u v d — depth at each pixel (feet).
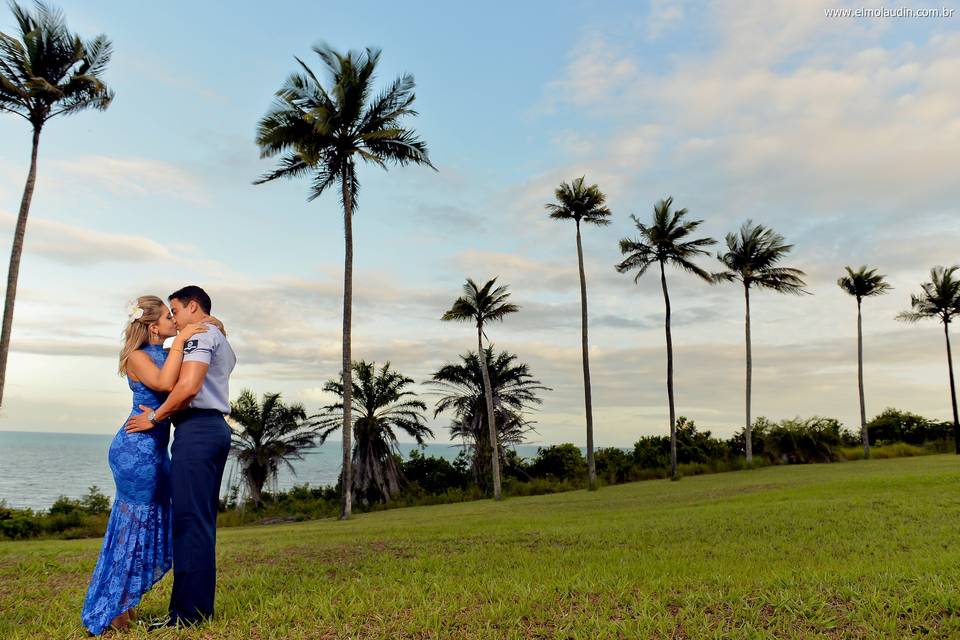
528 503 86.89
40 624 14.39
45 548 32.71
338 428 135.13
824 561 23.15
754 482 86.02
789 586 16.39
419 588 17.26
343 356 88.99
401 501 130.11
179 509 13.16
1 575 21.48
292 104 83.82
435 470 155.22
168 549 13.70
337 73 83.82
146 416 13.20
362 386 133.49
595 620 13.70
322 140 84.28
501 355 134.41
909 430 187.32
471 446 137.80
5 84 62.75
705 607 14.85
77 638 12.89
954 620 13.15
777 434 149.07
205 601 13.47
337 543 30.53
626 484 122.52
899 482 61.62
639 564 22.40
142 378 13.10
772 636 12.71
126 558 13.05
